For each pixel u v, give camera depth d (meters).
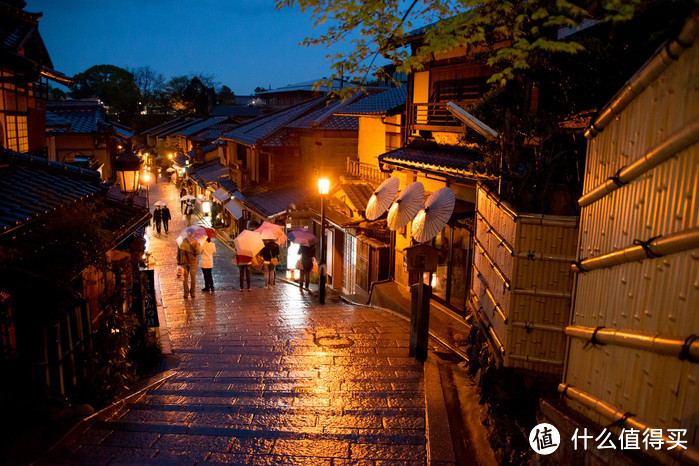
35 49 12.94
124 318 8.14
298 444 6.21
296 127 27.02
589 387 4.18
